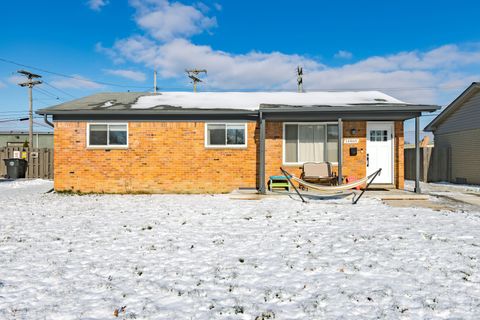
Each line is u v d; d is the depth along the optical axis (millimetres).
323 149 12484
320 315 3082
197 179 12555
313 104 12344
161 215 7953
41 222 7199
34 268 4363
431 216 7652
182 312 3158
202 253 4973
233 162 12539
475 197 10578
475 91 15727
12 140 33531
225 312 3150
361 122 12453
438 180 17453
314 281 3873
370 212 8188
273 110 11211
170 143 12578
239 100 14180
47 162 19812
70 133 12578
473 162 15859
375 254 4832
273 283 3832
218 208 8875
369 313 3113
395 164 12414
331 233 6086
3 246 5352
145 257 4801
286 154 12523
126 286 3775
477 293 3523
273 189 12055
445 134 18234
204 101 14031
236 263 4516
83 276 4082
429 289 3627
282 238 5766
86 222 7180
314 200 10203
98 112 12297
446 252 4902
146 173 12562
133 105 13117
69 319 3041
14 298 3467
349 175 12406
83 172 12602
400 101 12742
